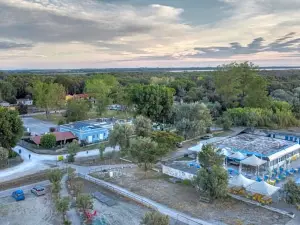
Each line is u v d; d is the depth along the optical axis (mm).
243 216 33312
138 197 38500
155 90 86812
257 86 100062
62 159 56406
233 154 51656
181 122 72438
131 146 48625
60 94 108500
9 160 54594
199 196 39000
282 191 37125
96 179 45750
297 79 168250
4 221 32719
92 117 102125
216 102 104250
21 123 58438
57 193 37969
